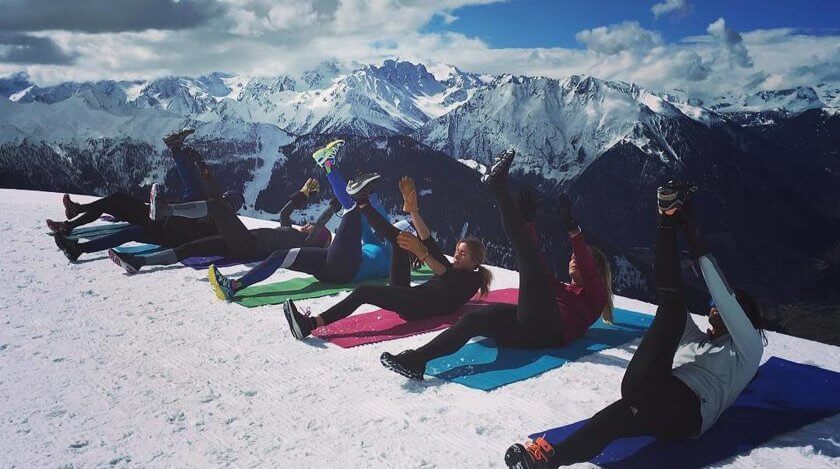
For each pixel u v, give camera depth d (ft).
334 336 18.52
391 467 11.19
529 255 16.28
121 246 33.27
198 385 14.92
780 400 13.94
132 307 21.70
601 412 11.07
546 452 10.48
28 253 31.04
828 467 11.22
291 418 13.16
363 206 18.74
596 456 11.46
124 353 17.12
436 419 13.09
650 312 21.90
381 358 14.73
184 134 27.32
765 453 11.67
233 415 13.30
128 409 13.60
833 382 14.99
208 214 26.61
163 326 19.53
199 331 19.02
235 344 17.85
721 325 12.53
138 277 26.30
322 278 24.44
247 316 20.63
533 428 12.67
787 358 17.15
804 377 15.34
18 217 42.06
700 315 20.45
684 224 11.61
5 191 59.00
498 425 12.80
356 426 12.78
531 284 16.38
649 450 11.71
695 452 11.62
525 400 14.01
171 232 29.71
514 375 15.34
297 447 11.93
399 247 20.38
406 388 14.69
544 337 16.79
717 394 11.76
